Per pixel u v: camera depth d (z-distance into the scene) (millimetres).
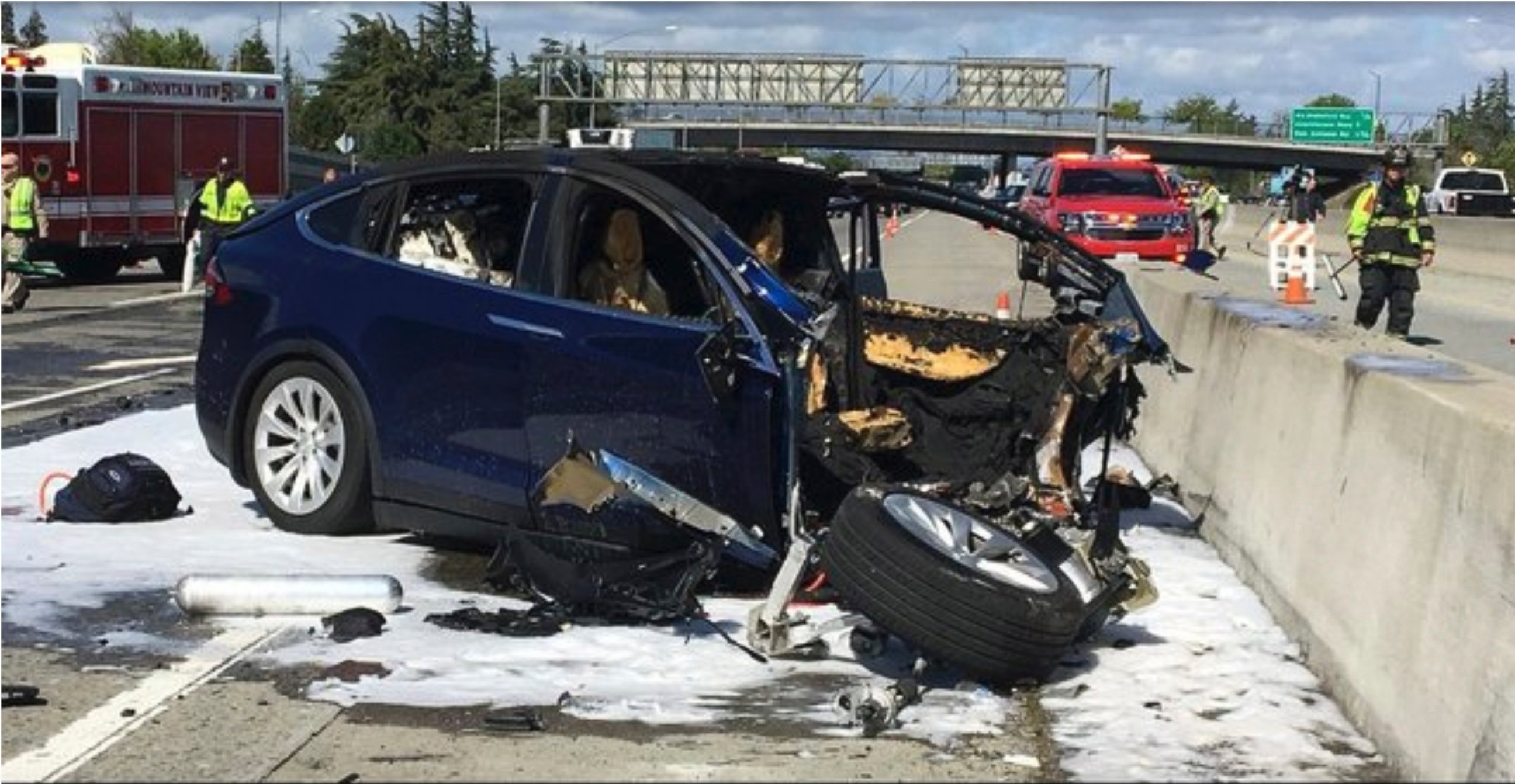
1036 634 5613
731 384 6668
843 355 7547
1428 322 22953
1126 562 6418
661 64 74562
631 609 6523
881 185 8094
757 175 7898
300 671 5922
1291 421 7141
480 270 7625
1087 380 7305
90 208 26891
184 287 26375
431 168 7785
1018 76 76188
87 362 16000
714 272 6805
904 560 5695
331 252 7891
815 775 4957
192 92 28703
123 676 5867
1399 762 5012
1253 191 129000
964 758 5105
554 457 7113
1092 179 27234
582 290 7336
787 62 75062
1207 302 9578
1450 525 5102
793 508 6555
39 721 5395
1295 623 6418
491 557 7605
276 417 7988
